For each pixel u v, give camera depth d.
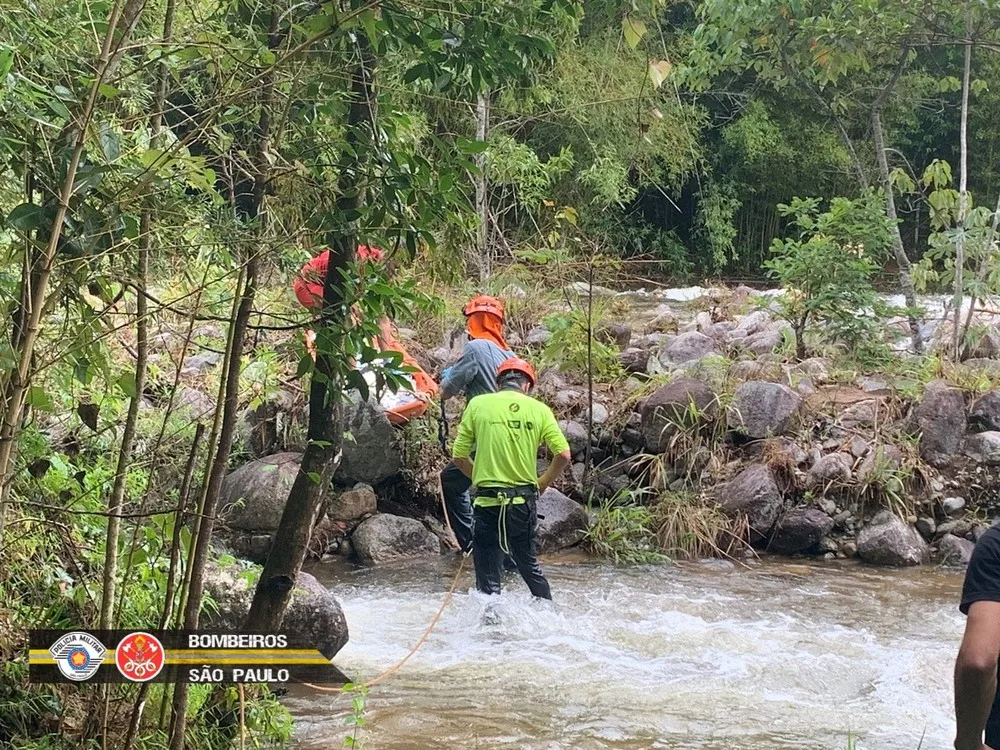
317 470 3.18
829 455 7.16
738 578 6.40
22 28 2.24
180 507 2.89
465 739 3.89
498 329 6.48
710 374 8.01
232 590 3.91
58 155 2.24
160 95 2.62
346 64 2.77
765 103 18.62
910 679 4.61
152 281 2.93
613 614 5.63
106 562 2.93
